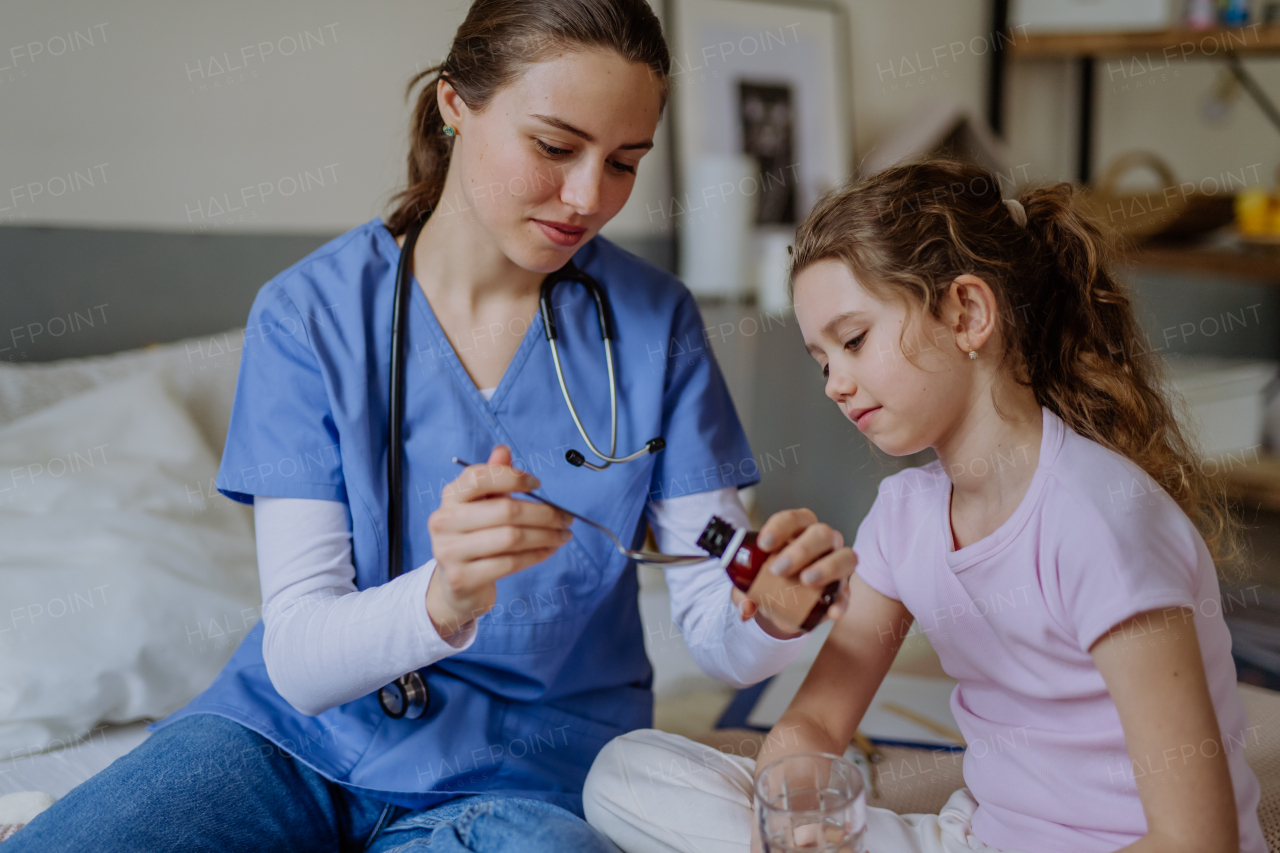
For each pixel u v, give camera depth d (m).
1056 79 3.57
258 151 1.97
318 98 2.03
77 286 1.79
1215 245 3.24
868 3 3.04
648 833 0.91
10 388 1.59
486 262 1.08
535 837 0.84
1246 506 2.93
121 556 1.35
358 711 1.03
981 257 0.90
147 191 1.85
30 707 1.24
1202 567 0.83
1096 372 0.94
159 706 1.33
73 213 1.78
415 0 2.13
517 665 1.06
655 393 1.15
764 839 0.71
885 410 0.89
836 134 2.96
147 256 1.85
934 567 0.94
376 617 0.90
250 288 1.98
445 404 1.08
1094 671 0.84
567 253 1.00
